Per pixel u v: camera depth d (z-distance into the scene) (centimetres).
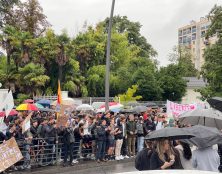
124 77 4775
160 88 4659
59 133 1580
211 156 780
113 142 1741
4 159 1273
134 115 1891
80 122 1683
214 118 1107
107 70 1991
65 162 1577
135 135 1841
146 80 4597
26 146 1459
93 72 4662
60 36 4103
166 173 362
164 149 744
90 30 4956
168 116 2169
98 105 2969
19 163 1450
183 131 755
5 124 1460
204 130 795
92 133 1705
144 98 4584
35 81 3794
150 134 760
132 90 4144
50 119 1571
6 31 4009
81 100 3700
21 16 5025
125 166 1691
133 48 6069
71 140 1585
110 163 1728
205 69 3253
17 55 3953
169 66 4950
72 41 4606
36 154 1519
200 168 779
